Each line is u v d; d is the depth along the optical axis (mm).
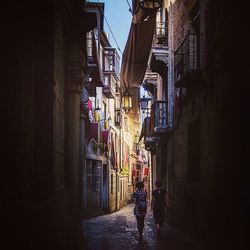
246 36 8672
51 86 8016
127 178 40438
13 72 5523
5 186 5145
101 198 25188
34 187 6617
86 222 19516
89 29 12289
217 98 10766
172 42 17531
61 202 9312
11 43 5559
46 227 6863
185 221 14844
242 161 9250
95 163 23828
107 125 27203
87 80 16531
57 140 8984
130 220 20969
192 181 14055
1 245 4559
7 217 4887
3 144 5301
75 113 12312
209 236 11367
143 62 20969
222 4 10055
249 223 8602
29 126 6348
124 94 25625
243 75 8828
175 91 16969
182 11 15641
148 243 12617
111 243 12648
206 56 11812
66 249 10000
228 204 9875
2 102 5445
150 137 23438
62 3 9578
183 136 15453
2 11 5574
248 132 8961
